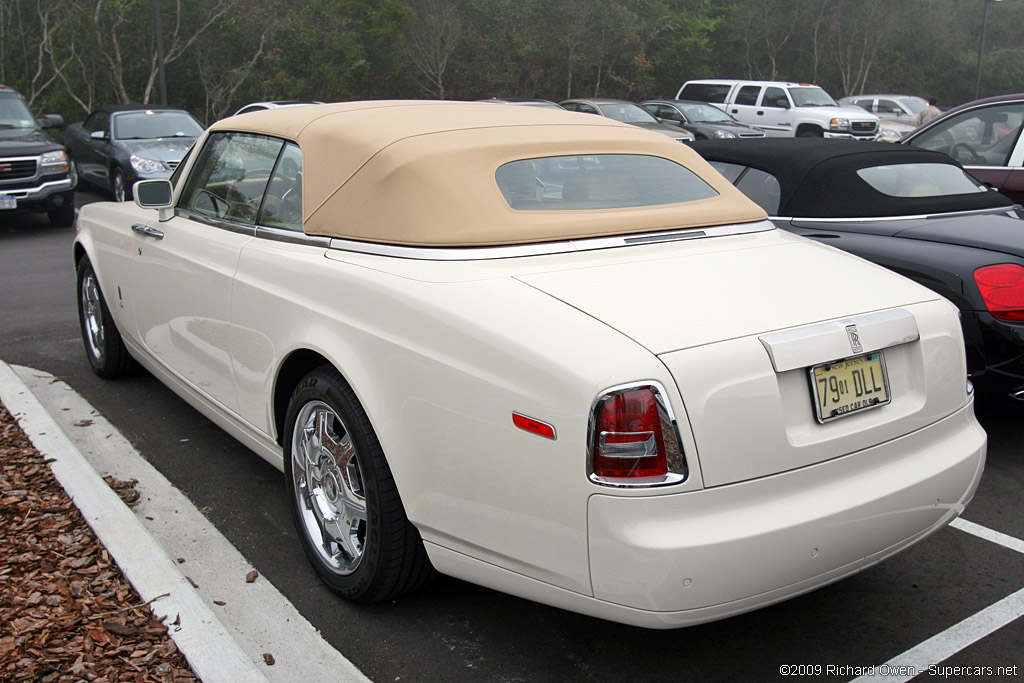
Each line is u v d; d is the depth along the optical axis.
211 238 3.70
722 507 2.20
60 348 6.05
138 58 28.78
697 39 43.69
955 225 4.50
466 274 2.63
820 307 2.54
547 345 2.27
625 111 20.30
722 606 2.21
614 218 3.00
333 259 2.99
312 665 2.68
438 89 34.16
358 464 2.82
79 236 5.20
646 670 2.70
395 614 2.98
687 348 2.23
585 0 37.25
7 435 4.26
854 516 2.36
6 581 2.98
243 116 3.94
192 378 3.98
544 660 2.74
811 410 2.39
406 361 2.57
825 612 3.03
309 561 3.24
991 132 6.88
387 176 2.95
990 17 61.22
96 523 3.33
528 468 2.28
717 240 3.14
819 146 5.12
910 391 2.63
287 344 3.06
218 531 3.51
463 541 2.52
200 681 2.48
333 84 31.20
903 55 55.38
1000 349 3.99
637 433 2.13
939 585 3.19
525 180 3.03
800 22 50.69
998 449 4.48
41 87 27.50
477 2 35.66
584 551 2.21
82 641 2.66
